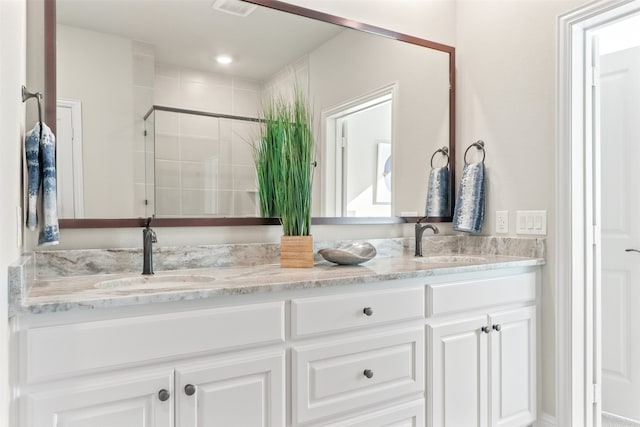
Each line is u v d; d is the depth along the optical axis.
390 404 1.63
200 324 1.26
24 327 1.05
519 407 2.00
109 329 1.14
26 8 1.56
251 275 1.58
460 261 2.09
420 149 2.46
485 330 1.88
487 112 2.41
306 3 2.13
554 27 2.07
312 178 2.12
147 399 1.19
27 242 1.53
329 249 1.89
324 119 2.15
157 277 1.57
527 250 2.16
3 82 0.88
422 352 1.71
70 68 1.64
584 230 2.06
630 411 2.37
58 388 1.08
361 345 1.55
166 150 1.80
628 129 2.42
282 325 1.41
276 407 1.38
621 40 2.76
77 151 1.64
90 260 1.62
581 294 2.04
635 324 2.37
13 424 1.03
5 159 0.92
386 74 2.36
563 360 2.02
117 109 1.72
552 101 2.08
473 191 2.40
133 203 1.74
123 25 1.74
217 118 1.90
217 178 1.89
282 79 2.04
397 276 1.62
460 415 1.80
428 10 2.52
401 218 2.39
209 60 1.89
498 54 2.35
